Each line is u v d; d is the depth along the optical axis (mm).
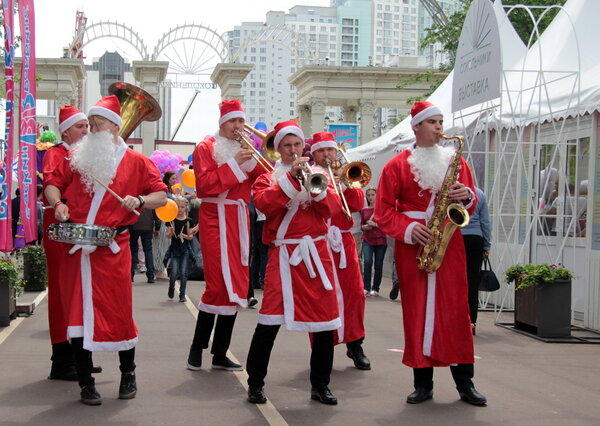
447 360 5113
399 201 5305
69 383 5656
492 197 10930
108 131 4988
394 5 88375
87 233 4773
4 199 6617
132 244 13586
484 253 8367
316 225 5105
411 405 5176
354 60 86625
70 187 5016
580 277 9383
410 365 5141
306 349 7086
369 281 11977
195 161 6121
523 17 20984
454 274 5145
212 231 6082
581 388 5770
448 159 5188
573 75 9633
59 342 5676
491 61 8898
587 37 10125
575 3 10758
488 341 7852
